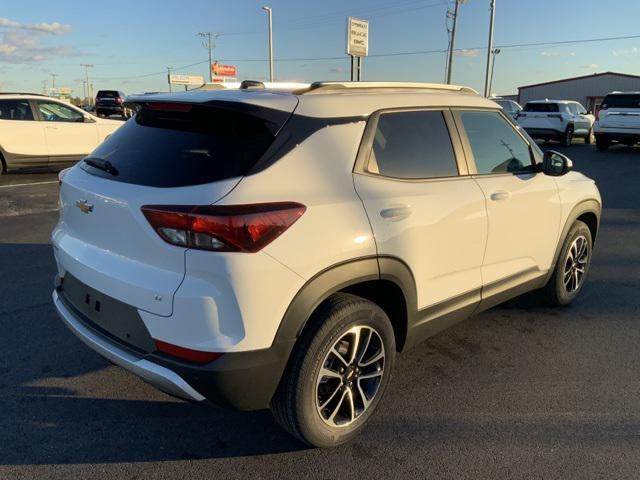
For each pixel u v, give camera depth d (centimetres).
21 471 264
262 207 233
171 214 231
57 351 385
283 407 262
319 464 274
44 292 494
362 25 1867
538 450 286
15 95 1146
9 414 310
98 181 272
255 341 237
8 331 413
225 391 238
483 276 356
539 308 479
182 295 231
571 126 2156
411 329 313
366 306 273
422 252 302
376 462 276
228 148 249
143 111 301
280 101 262
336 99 283
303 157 256
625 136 1830
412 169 307
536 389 347
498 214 354
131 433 297
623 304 490
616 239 720
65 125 1193
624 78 6097
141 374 246
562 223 427
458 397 338
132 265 251
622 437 297
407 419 314
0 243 655
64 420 306
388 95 309
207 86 327
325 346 259
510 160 381
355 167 277
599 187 1145
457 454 283
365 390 294
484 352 398
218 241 226
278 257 236
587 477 266
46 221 780
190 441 292
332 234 254
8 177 1200
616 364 381
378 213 275
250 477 265
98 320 272
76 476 262
